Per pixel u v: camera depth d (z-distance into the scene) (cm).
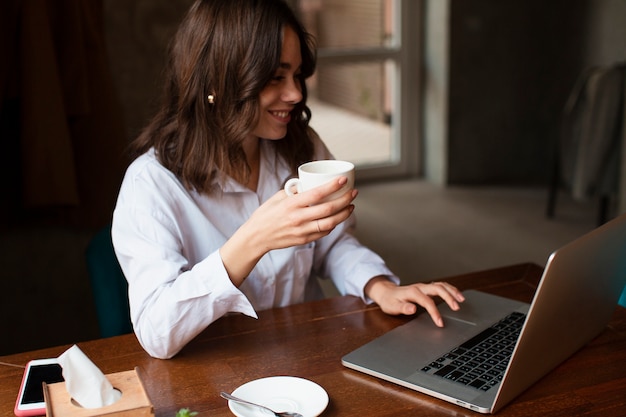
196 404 108
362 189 486
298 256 154
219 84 137
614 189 389
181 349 125
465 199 462
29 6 249
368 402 107
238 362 120
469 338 125
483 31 469
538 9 475
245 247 117
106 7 361
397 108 494
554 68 488
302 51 146
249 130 139
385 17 475
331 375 115
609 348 123
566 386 110
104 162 288
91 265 155
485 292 148
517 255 371
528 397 107
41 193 261
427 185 492
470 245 385
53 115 258
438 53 473
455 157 487
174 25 376
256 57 134
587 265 105
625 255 119
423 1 478
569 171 402
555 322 105
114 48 367
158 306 121
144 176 141
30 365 119
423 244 388
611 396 107
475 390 107
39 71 253
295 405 104
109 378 103
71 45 266
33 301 290
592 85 382
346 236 164
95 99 283
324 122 473
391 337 126
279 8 137
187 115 142
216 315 122
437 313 132
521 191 478
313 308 142
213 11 136
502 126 491
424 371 113
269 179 159
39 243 287
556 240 390
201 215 146
